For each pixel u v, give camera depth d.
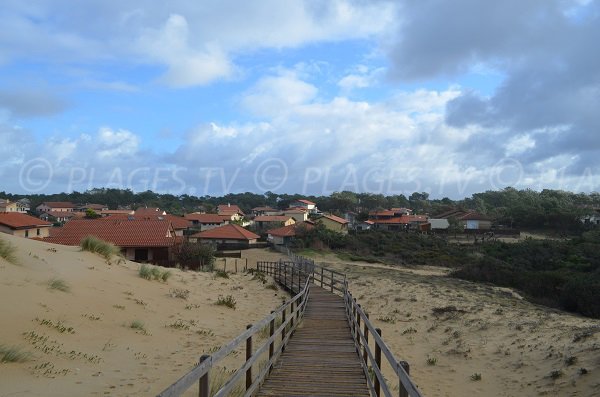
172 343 10.71
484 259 41.53
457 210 107.06
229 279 26.77
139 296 14.81
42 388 6.34
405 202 161.00
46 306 10.35
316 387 7.29
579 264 41.94
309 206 127.25
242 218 103.19
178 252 35.94
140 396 6.77
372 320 16.92
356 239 66.06
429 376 10.41
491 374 10.21
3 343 7.46
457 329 14.56
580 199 119.69
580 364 9.41
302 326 13.13
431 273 42.50
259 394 6.91
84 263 16.92
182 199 160.00
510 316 16.11
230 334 12.67
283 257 51.94
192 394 7.11
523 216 86.00
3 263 12.29
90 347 8.88
